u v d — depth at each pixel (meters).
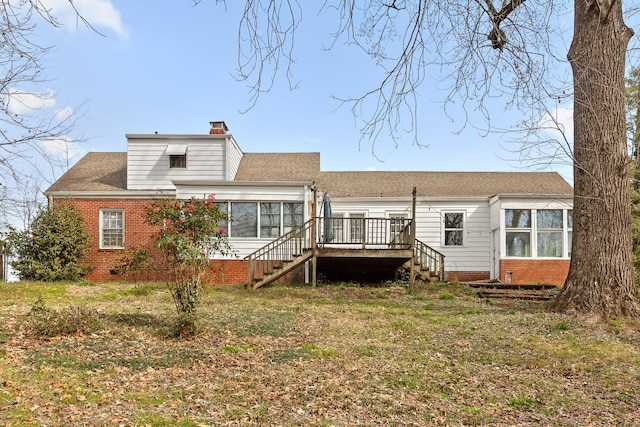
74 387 6.02
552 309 11.62
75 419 5.05
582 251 11.14
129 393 5.96
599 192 10.73
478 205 22.38
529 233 20.75
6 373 6.34
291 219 19.28
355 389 6.45
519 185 23.72
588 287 10.95
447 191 23.09
